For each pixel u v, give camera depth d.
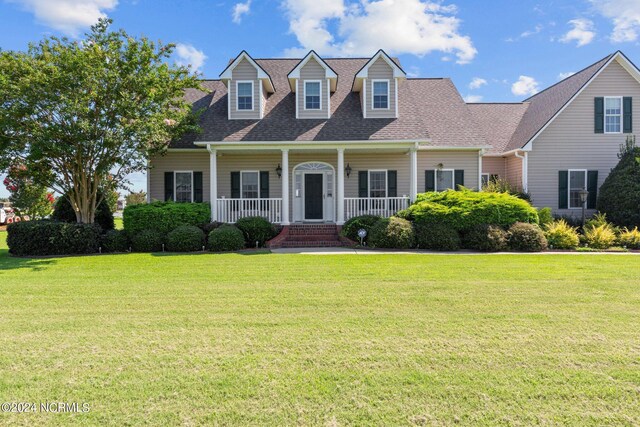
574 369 3.75
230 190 16.84
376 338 4.58
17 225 12.21
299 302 6.15
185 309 5.80
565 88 17.84
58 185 13.76
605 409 3.08
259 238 13.59
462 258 10.69
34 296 6.59
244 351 4.21
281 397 3.26
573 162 16.77
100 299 6.38
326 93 15.83
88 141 12.17
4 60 11.88
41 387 3.43
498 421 2.92
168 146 15.88
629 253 11.89
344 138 14.62
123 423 2.90
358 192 16.95
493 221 12.84
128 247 13.15
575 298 6.33
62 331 4.84
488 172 18.56
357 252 12.02
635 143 16.23
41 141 11.71
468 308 5.79
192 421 2.92
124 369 3.78
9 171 13.65
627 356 4.04
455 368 3.78
